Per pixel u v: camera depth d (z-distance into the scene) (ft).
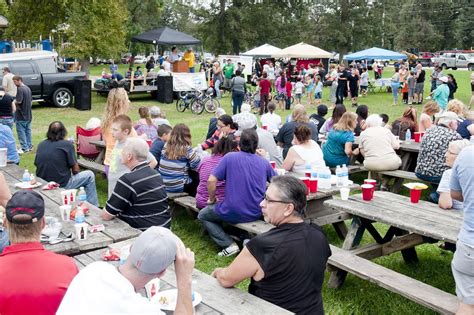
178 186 19.62
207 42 157.17
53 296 7.16
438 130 20.21
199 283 9.77
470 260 9.98
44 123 45.34
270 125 31.63
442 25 245.04
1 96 31.07
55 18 69.21
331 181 18.42
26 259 7.26
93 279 6.15
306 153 18.72
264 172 15.85
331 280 14.34
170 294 8.65
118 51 69.56
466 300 10.21
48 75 54.24
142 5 117.39
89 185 19.31
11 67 52.19
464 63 152.35
